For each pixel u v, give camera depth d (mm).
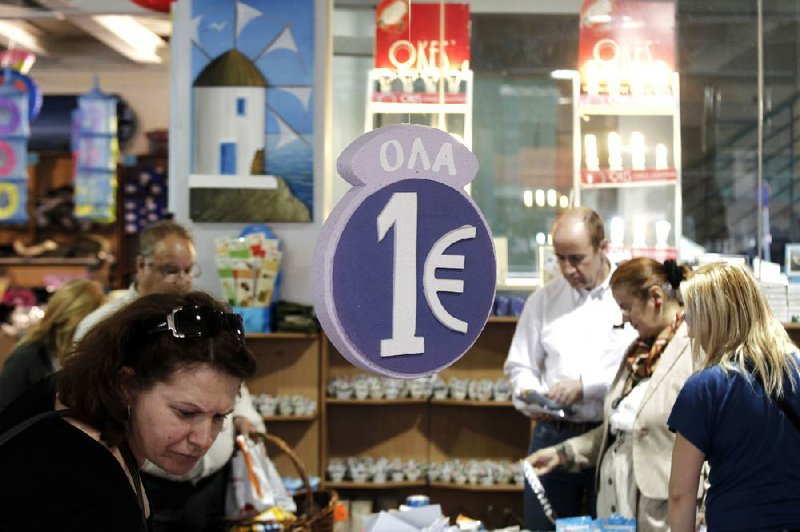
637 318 3754
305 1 6199
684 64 7395
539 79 7855
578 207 4598
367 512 6152
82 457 1640
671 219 6699
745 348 2861
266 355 6207
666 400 3592
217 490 3873
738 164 7312
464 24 5684
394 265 1941
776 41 7281
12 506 1576
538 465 4012
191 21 6219
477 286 2055
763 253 7156
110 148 9758
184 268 4195
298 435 6227
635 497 3674
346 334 1886
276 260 6004
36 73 12664
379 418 6516
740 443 2805
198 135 6207
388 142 1930
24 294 11695
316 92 6254
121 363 1722
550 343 4734
